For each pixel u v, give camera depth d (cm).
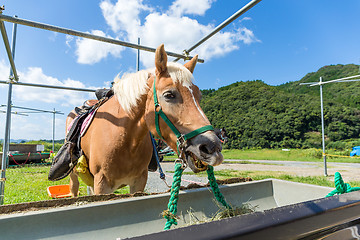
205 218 164
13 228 105
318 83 747
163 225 149
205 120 135
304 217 49
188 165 136
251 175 863
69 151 225
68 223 118
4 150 332
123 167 196
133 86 174
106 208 131
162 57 151
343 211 56
